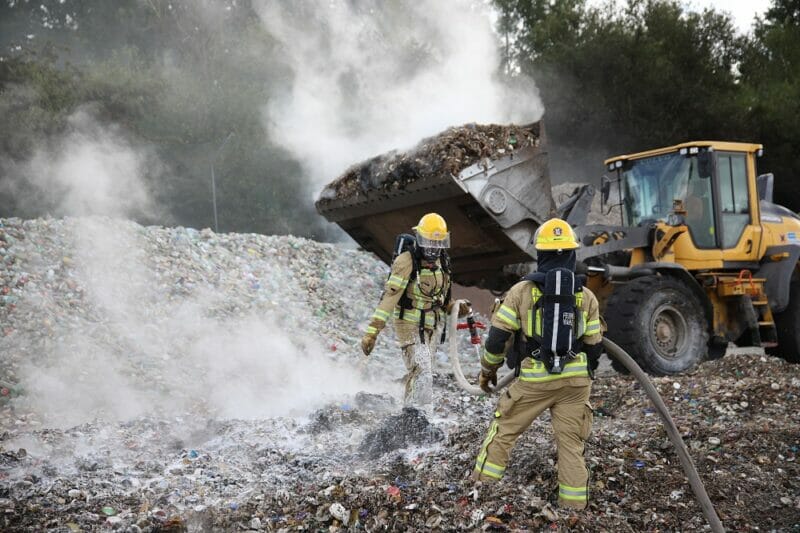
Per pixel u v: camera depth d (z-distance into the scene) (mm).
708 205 8977
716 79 24703
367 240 9062
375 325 5410
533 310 3871
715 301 9008
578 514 3873
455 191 7367
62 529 3836
